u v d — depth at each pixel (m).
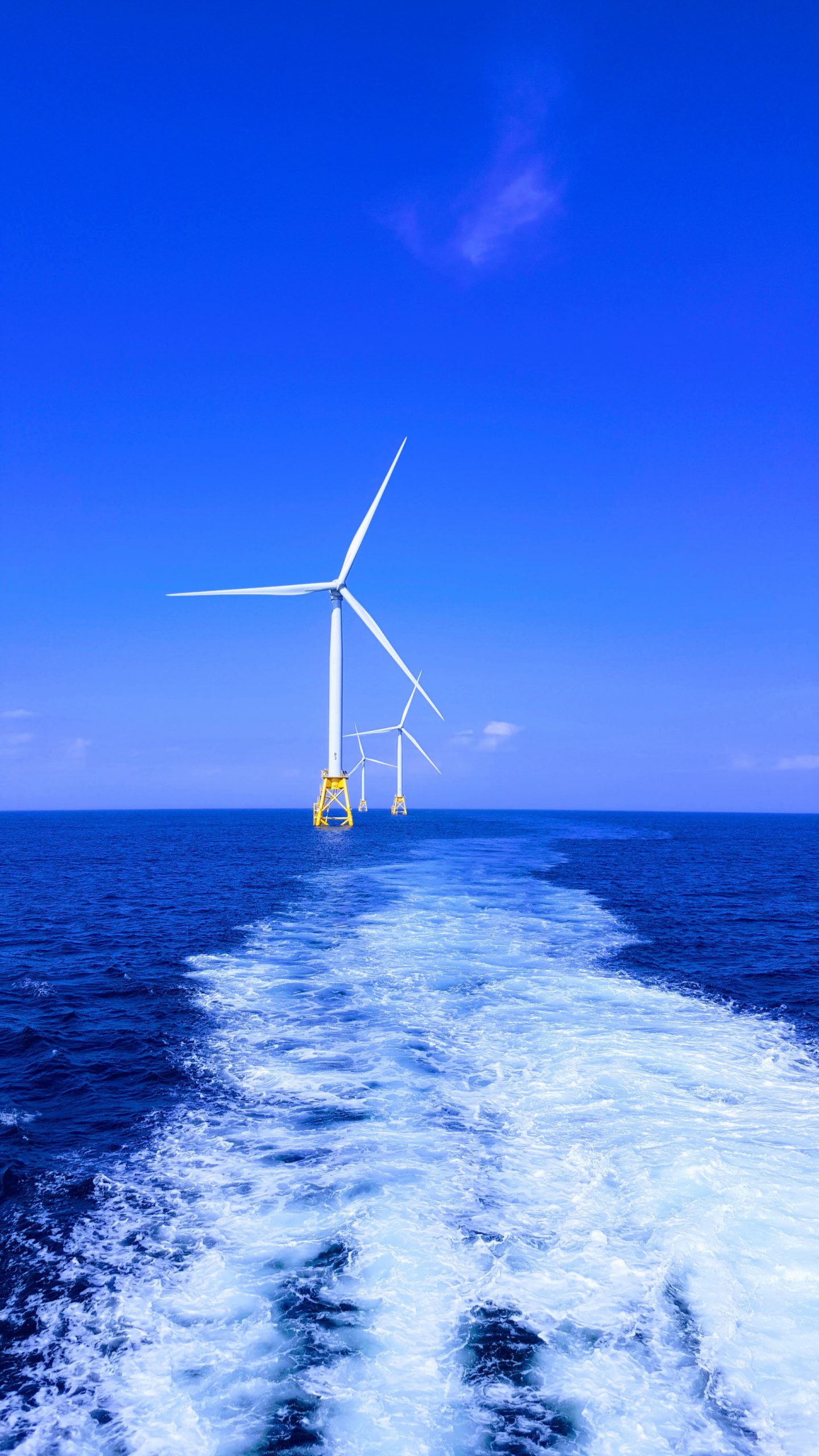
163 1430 7.00
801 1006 21.45
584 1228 9.98
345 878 52.41
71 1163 12.09
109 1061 16.78
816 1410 7.09
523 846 91.88
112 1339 8.14
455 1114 13.69
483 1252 9.48
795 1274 8.98
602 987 22.66
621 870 61.44
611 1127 13.08
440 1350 7.89
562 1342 7.97
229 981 23.20
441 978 23.48
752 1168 11.55
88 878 53.19
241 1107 14.20
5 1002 21.61
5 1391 7.47
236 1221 10.30
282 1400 7.30
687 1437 6.83
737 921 36.44
